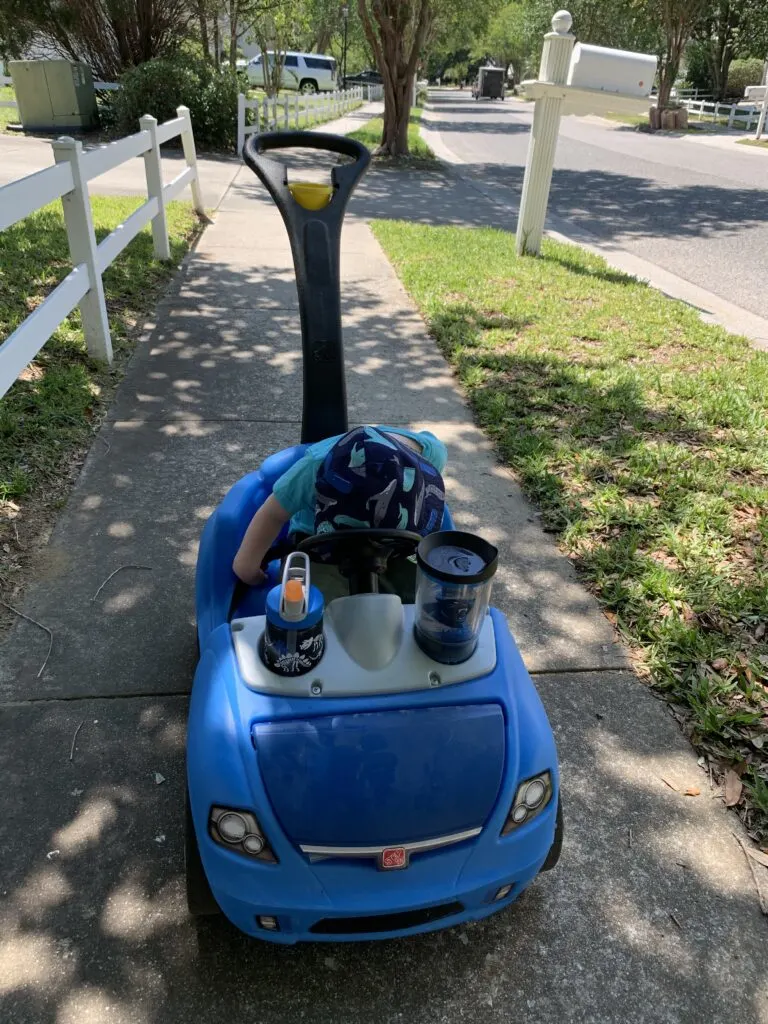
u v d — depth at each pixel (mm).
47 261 7012
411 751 1732
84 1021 1812
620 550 3604
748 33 35062
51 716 2602
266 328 6207
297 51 36500
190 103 15586
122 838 2225
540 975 1967
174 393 4984
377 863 1683
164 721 2607
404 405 5039
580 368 5637
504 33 55375
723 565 3535
